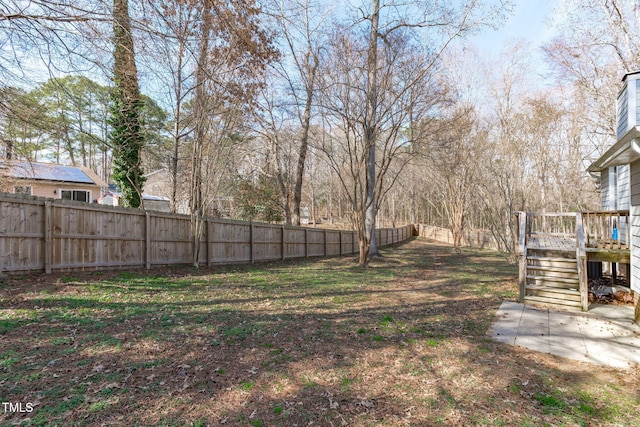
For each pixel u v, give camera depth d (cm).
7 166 783
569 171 1880
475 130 1591
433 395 278
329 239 1479
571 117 1631
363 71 955
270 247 1120
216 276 754
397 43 939
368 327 446
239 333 399
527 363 349
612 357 369
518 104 1648
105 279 585
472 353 370
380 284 770
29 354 303
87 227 621
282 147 1692
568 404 270
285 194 1597
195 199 855
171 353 332
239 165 1670
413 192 3075
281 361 329
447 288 732
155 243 753
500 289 721
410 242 2362
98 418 224
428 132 1120
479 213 2723
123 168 1102
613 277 701
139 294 532
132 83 583
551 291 599
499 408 261
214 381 284
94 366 292
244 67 789
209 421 230
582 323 484
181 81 841
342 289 693
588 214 673
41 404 233
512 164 1569
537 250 675
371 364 333
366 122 969
